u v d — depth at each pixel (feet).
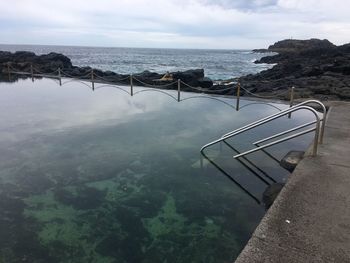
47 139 29.55
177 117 37.99
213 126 34.19
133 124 34.81
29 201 18.78
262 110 41.73
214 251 14.56
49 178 21.77
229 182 21.39
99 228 16.25
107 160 24.89
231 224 16.70
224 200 19.13
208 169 23.36
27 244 14.84
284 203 12.92
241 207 18.35
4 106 42.98
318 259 9.55
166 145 28.25
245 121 36.27
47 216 17.25
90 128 33.12
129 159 25.11
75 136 30.48
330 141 20.95
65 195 19.56
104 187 20.67
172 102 47.37
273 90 58.65
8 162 24.27
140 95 53.26
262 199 19.03
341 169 16.30
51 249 14.52
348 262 9.41
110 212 17.79
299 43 346.13
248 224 16.69
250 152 23.84
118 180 21.66
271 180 21.53
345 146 19.93
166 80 67.00
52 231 15.90
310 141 28.58
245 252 9.91
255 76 93.20
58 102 46.16
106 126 33.94
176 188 20.63
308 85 59.36
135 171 23.02
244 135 31.01
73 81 69.92
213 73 140.46
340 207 12.58
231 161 24.66
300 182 14.82
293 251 9.92
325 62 110.22
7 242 14.94
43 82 68.28
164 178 21.98
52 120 36.04
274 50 390.63
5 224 16.40
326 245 10.20
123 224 16.65
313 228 11.16
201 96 51.75
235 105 44.91
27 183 21.03
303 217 11.88
